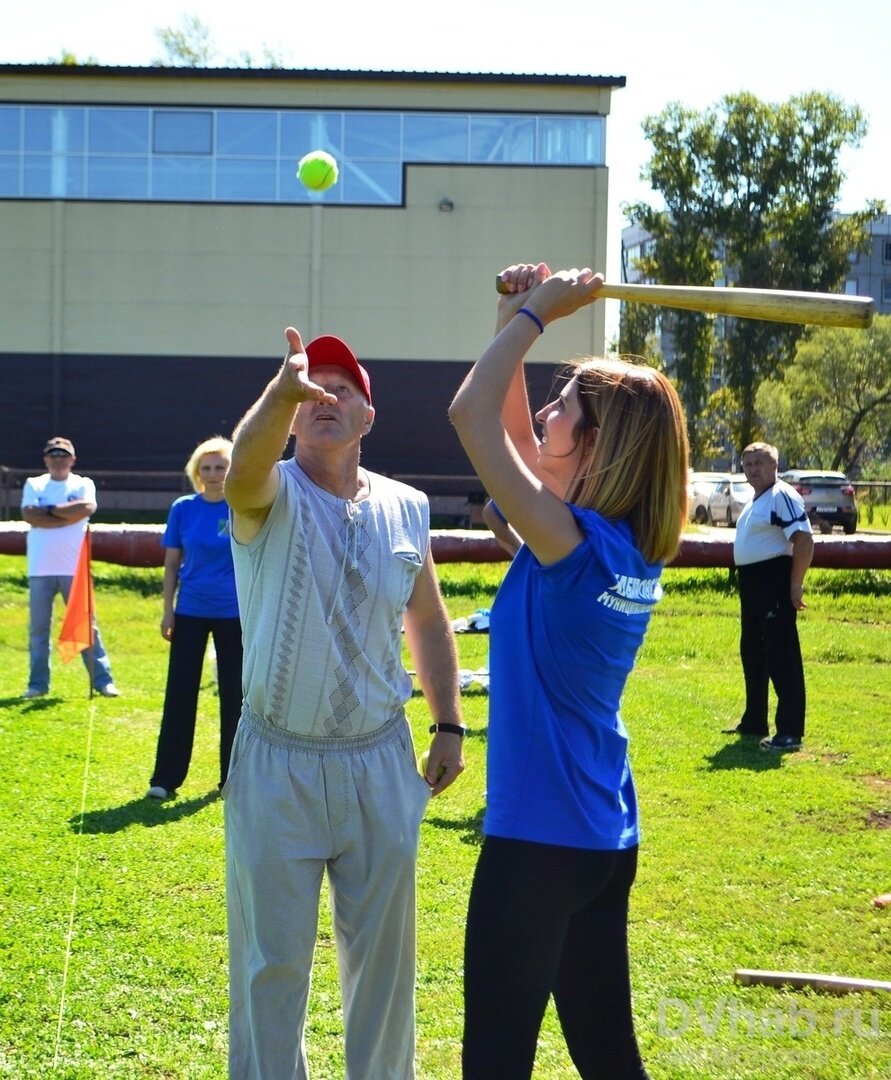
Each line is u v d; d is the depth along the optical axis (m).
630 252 60.91
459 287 32.62
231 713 6.73
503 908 2.66
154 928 4.72
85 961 4.41
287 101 32.22
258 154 32.41
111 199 32.47
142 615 13.84
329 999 4.18
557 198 32.31
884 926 4.80
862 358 49.28
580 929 2.86
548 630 2.74
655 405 2.82
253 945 3.06
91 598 8.32
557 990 2.89
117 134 32.34
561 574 2.70
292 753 3.05
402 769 3.19
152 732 8.29
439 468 32.97
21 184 32.41
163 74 32.00
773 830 6.09
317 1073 3.67
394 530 3.19
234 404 32.91
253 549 3.05
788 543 7.98
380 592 3.11
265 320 32.72
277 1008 3.03
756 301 2.79
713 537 16.22
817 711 9.23
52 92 32.16
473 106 32.19
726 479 34.88
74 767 7.24
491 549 15.90
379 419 32.84
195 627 6.70
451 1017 4.03
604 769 2.77
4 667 11.05
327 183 4.53
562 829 2.67
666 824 6.17
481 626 12.55
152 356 32.78
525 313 2.81
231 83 32.22
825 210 47.72
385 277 32.66
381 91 32.19
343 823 3.07
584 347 32.03
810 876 5.39
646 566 2.81
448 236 32.50
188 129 32.38
